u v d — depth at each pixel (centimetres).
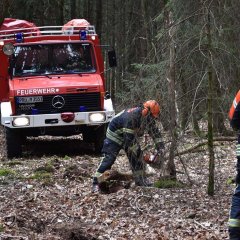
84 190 846
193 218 673
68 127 1262
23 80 1266
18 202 766
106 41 3206
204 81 762
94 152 1325
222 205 726
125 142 823
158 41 834
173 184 824
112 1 3064
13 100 1234
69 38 1305
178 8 926
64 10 2861
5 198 793
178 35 774
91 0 2964
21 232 620
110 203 739
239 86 824
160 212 702
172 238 587
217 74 726
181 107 768
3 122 1223
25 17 2502
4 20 1529
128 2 2523
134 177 831
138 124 809
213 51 738
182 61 761
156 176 895
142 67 786
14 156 1262
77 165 1058
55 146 1462
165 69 769
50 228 639
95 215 693
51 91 1236
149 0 1953
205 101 780
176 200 751
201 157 961
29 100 1236
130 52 1596
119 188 816
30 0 2431
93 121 1239
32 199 777
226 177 909
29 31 1399
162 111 773
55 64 1291
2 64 1285
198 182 867
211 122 755
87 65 1298
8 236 592
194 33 769
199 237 585
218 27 801
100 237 596
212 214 683
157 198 760
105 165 841
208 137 766
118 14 2916
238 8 924
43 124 1228
